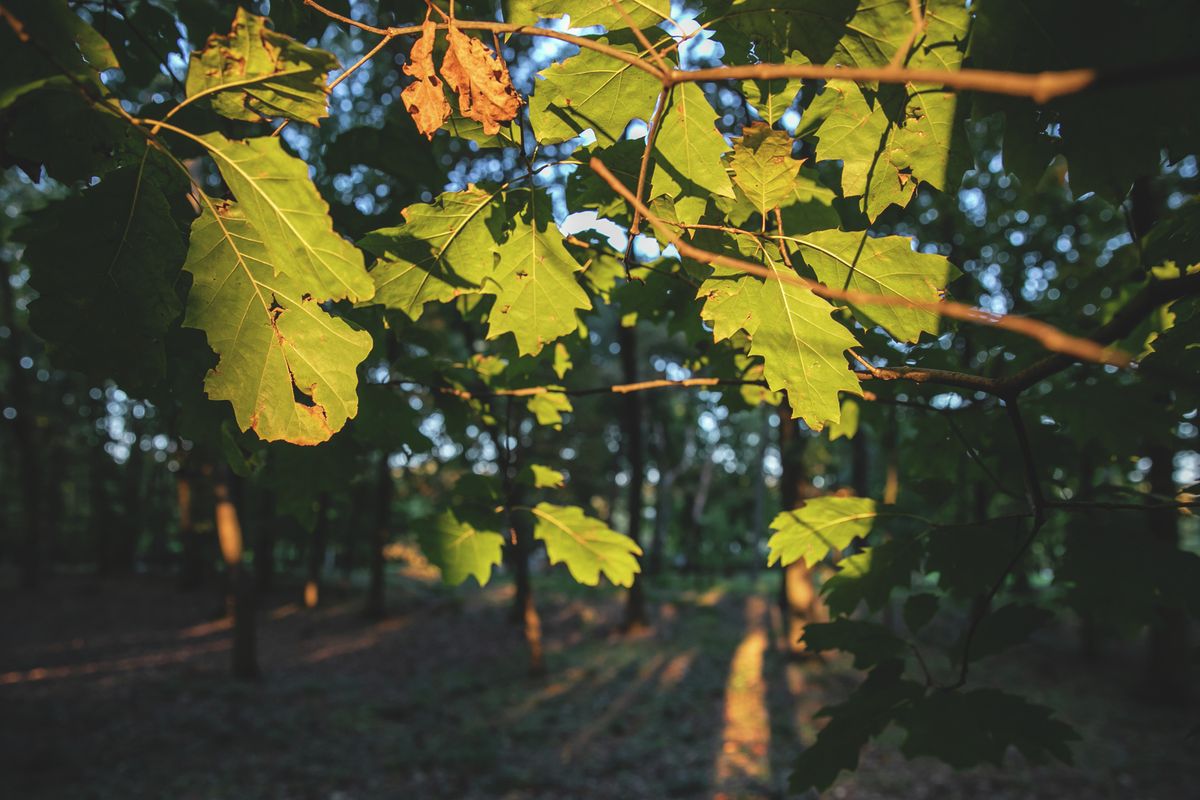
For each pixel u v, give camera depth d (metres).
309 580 20.41
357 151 1.45
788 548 1.38
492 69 0.92
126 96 1.54
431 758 8.80
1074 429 1.68
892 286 0.93
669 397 28.03
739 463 33.84
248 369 0.87
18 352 21.64
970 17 0.82
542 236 1.01
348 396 0.89
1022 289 10.33
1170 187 3.58
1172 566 1.18
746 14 0.86
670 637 16.53
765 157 0.90
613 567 1.51
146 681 12.09
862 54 0.88
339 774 8.34
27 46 0.72
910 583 1.31
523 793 8.06
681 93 0.91
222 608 18.77
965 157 0.94
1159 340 1.06
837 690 11.03
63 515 30.86
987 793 7.42
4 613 18.77
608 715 10.75
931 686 1.25
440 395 1.81
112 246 0.85
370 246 0.98
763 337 0.95
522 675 13.20
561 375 1.72
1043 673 12.42
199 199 0.81
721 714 10.55
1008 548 1.26
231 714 10.30
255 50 0.71
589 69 0.91
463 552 1.52
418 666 14.14
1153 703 10.83
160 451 26.36
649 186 0.98
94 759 8.43
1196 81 0.78
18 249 19.31
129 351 0.90
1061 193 9.07
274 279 0.84
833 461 17.39
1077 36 0.80
